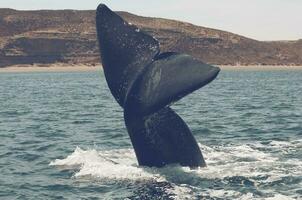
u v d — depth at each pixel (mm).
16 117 37312
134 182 15695
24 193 15820
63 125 31938
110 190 15273
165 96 14992
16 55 185125
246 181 15469
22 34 191375
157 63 15609
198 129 28359
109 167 17734
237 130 27766
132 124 16172
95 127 30594
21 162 20219
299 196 14047
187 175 15883
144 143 16344
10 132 29000
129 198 14359
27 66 184875
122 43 16109
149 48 15938
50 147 23438
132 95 15703
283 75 146125
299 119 32656
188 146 16375
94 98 57219
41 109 43781
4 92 69875
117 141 24688
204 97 57125
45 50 188625
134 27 16234
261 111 38969
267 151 20266
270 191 14547
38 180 17156
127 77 15875
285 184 15188
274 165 17375
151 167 16594
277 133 26172
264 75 146750
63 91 71688
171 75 15172
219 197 14086
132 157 19406
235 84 89938
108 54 16109
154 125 16109
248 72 183000
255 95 58906
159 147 16219
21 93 67375
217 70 14617
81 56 192000
